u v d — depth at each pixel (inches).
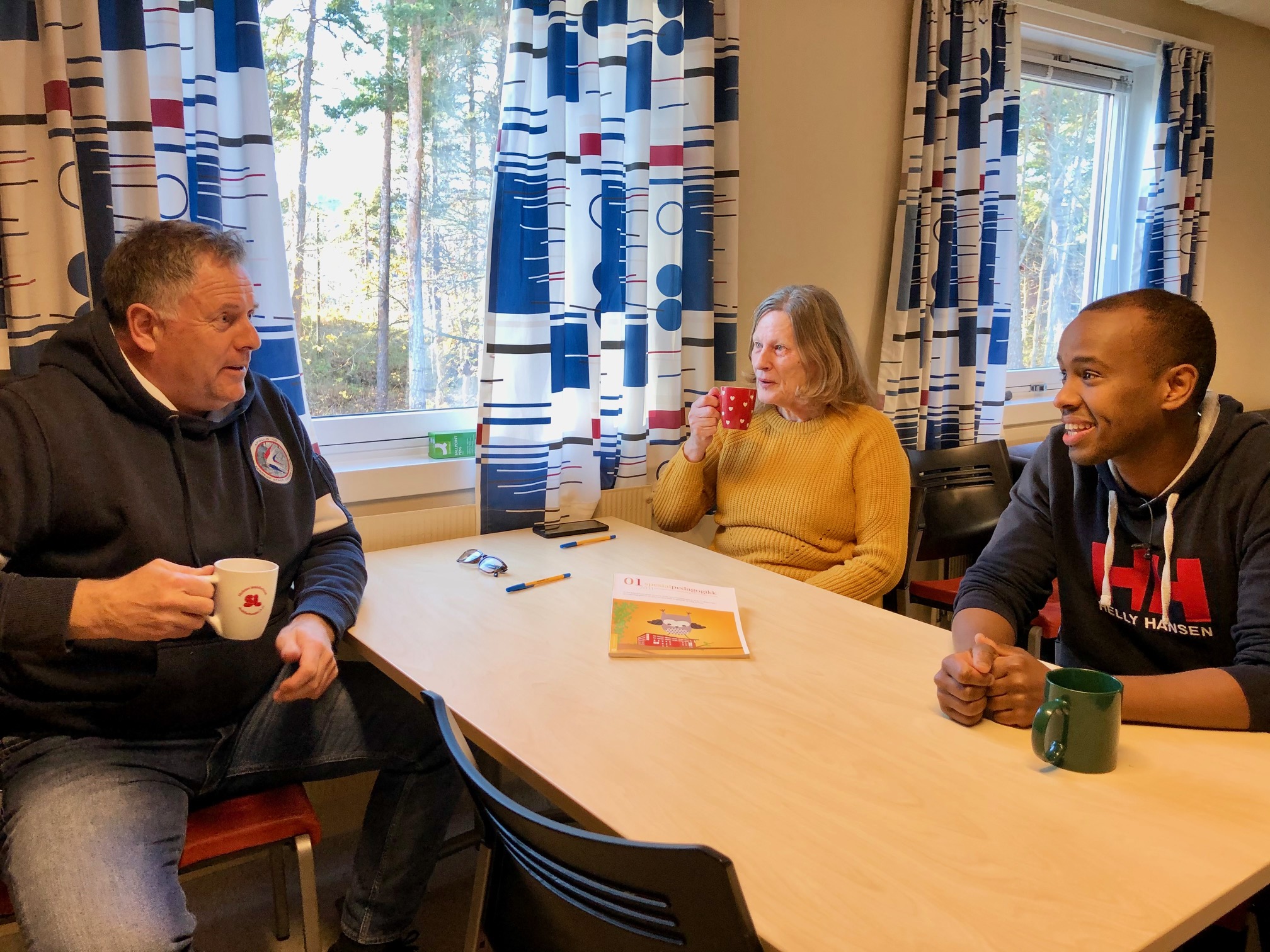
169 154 67.5
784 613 61.1
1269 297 172.1
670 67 90.4
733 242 96.4
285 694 52.8
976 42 113.3
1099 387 50.7
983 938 29.6
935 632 57.8
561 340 87.4
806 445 79.4
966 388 121.0
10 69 59.8
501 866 41.3
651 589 64.0
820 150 107.3
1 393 52.6
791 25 102.2
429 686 49.0
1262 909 46.3
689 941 31.0
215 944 68.6
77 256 62.5
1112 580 55.9
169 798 51.7
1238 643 48.6
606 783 39.2
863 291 115.4
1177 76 141.0
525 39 80.6
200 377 55.9
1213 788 38.9
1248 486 50.3
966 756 41.8
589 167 86.2
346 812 84.4
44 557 53.9
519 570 70.5
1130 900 31.5
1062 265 149.3
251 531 59.8
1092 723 39.7
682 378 97.6
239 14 68.8
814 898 31.6
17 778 50.4
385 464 85.1
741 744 42.9
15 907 43.9
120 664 53.1
